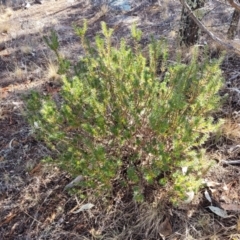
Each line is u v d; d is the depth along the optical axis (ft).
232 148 7.27
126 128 6.15
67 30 14.84
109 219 6.33
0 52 13.12
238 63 9.91
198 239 5.76
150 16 15.21
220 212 6.12
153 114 5.32
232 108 8.25
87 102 6.00
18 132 8.73
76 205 6.66
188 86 6.38
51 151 7.85
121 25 14.74
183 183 5.49
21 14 17.48
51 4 18.69
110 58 6.63
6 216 6.76
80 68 7.13
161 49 7.10
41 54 12.60
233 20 10.20
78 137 6.13
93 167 5.50
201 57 10.05
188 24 10.78
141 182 6.26
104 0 17.61
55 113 5.84
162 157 5.42
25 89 10.37
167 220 6.12
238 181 6.66
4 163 7.88
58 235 6.28
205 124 5.90
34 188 7.16
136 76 6.25
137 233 6.05
